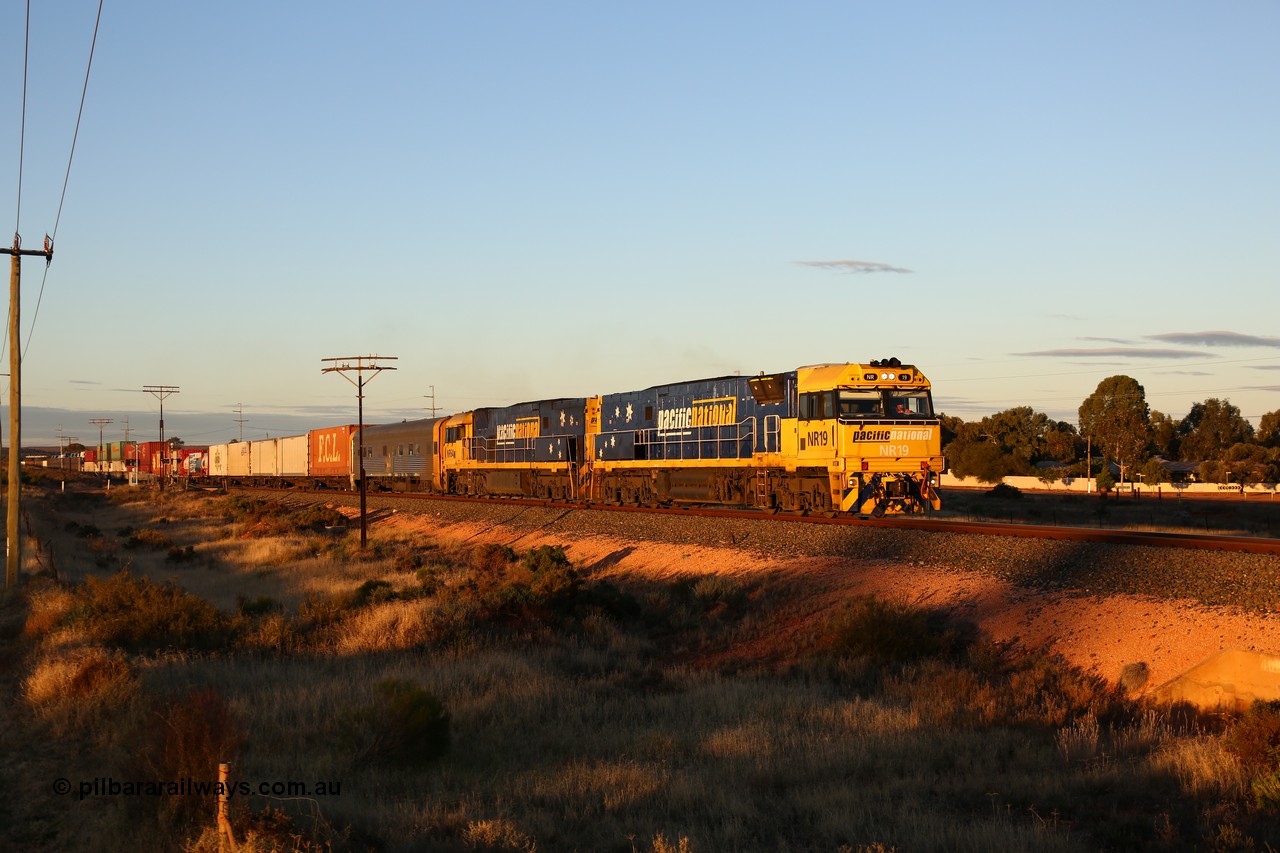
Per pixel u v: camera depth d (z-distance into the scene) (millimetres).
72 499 105625
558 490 50406
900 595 22688
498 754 15266
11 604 29672
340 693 17969
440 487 65562
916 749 14391
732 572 28766
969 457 104438
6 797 12461
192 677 19578
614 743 15695
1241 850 9992
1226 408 139375
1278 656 14477
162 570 43344
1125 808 11727
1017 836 10742
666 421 40781
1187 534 26109
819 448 31281
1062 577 20812
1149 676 16172
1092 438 125438
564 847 11109
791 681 19156
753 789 13281
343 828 11102
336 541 51031
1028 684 16750
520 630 25547
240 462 108500
